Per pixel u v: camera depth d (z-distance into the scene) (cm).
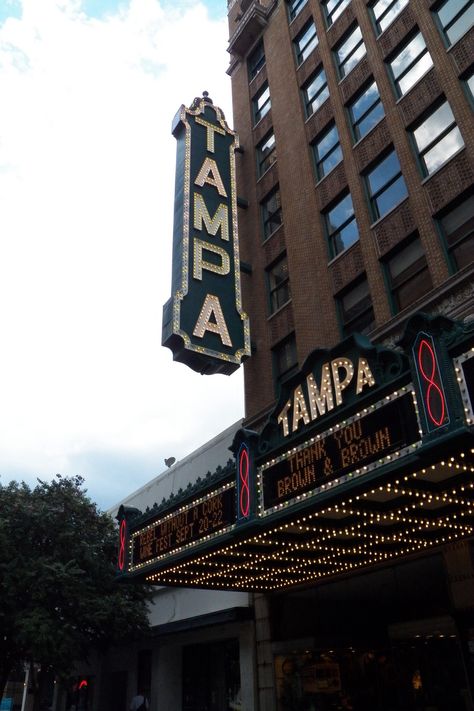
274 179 2391
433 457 799
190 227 2000
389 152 1828
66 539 2097
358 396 954
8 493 2177
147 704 2317
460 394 775
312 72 2356
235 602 1939
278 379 2036
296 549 1305
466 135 1543
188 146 2181
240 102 2828
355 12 2169
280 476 1081
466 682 1224
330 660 1564
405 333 860
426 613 1355
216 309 1886
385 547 1345
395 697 1384
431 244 1544
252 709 1730
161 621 2345
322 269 1934
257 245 2338
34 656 1891
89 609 1977
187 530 1338
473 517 1126
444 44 1728
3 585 1878
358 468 914
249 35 2891
